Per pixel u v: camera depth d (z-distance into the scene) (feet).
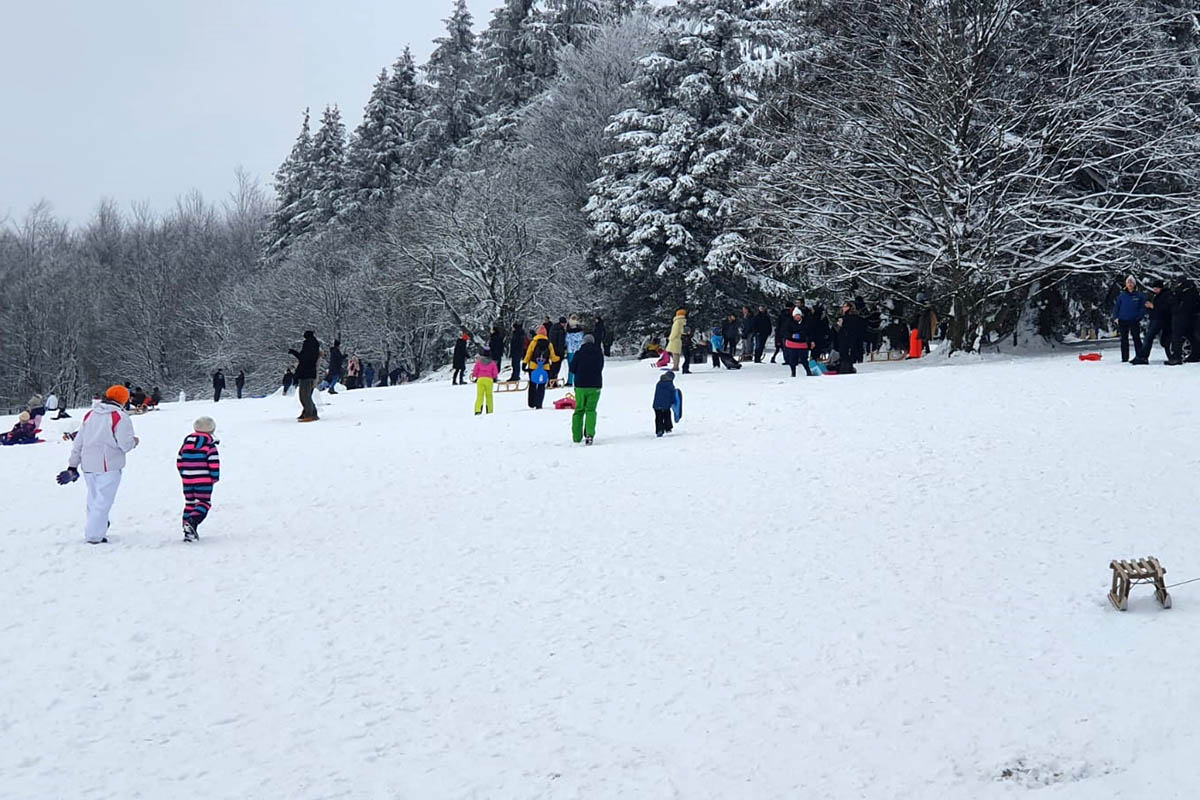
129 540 36.94
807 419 58.49
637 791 17.98
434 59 241.76
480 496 43.47
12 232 315.17
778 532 35.40
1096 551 30.76
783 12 115.75
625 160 145.38
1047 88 96.58
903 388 66.85
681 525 36.96
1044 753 18.67
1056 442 46.83
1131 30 97.14
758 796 17.72
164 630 26.58
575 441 56.24
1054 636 24.22
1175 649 22.54
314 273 201.16
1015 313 104.99
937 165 93.15
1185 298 68.49
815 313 90.33
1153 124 97.96
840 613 26.84
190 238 303.68
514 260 152.97
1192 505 35.14
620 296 154.10
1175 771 17.47
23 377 242.58
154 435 70.64
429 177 206.39
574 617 27.40
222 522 40.11
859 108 99.50
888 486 41.29
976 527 34.45
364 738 20.18
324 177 248.32
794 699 21.65
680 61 143.54
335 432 68.23
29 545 36.29
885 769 18.52
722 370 104.63
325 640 25.82
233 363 221.46
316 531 38.09
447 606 28.55
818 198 102.94
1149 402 54.24
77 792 17.78
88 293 262.06
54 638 25.90
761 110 111.75
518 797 17.80
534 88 214.07
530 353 76.38
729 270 130.41
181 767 18.83
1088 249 93.20
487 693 22.43
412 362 193.16
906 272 98.58
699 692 22.21
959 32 95.09
